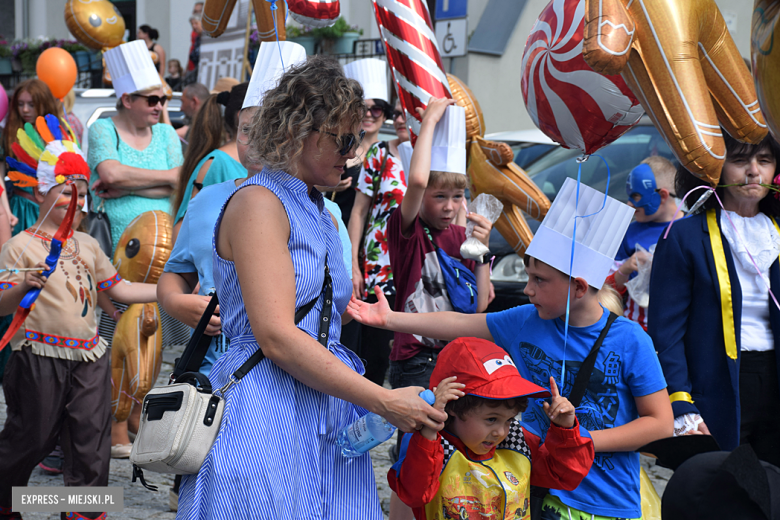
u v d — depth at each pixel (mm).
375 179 4492
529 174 6145
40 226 3490
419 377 3592
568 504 2369
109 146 5309
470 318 2654
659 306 3115
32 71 15578
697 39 2023
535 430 2520
